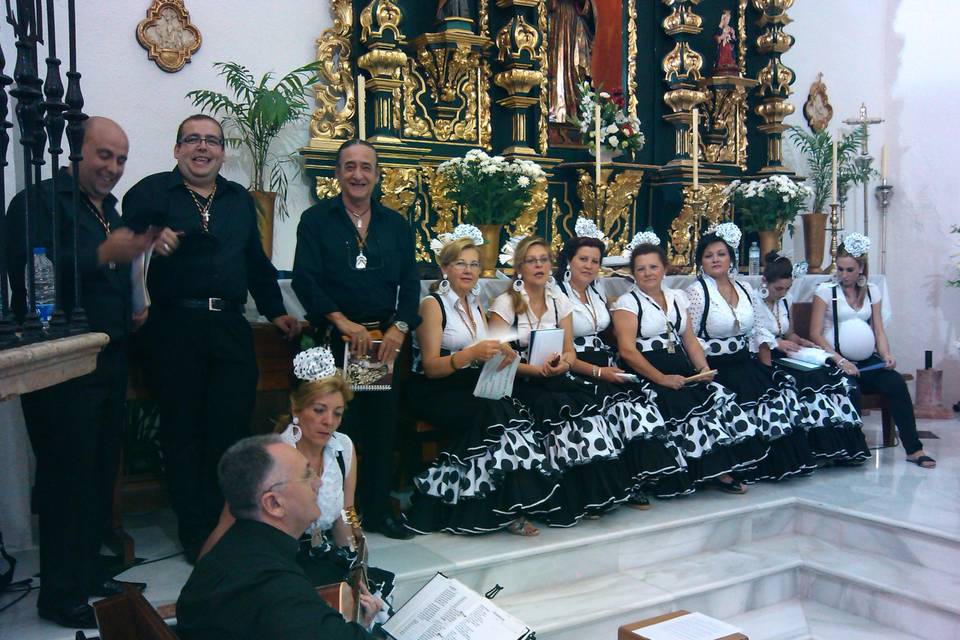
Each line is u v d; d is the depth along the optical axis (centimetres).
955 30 709
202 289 338
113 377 310
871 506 439
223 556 211
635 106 629
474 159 488
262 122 465
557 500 402
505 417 384
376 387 370
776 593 407
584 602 361
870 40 759
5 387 199
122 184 450
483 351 378
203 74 470
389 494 393
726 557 419
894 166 757
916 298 743
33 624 292
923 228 737
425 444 423
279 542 216
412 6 543
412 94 539
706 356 480
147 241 286
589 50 609
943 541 397
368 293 379
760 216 646
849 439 512
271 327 402
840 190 716
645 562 408
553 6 591
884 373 546
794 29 723
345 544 301
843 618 390
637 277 462
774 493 467
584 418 404
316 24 504
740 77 659
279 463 219
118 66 446
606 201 598
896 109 755
